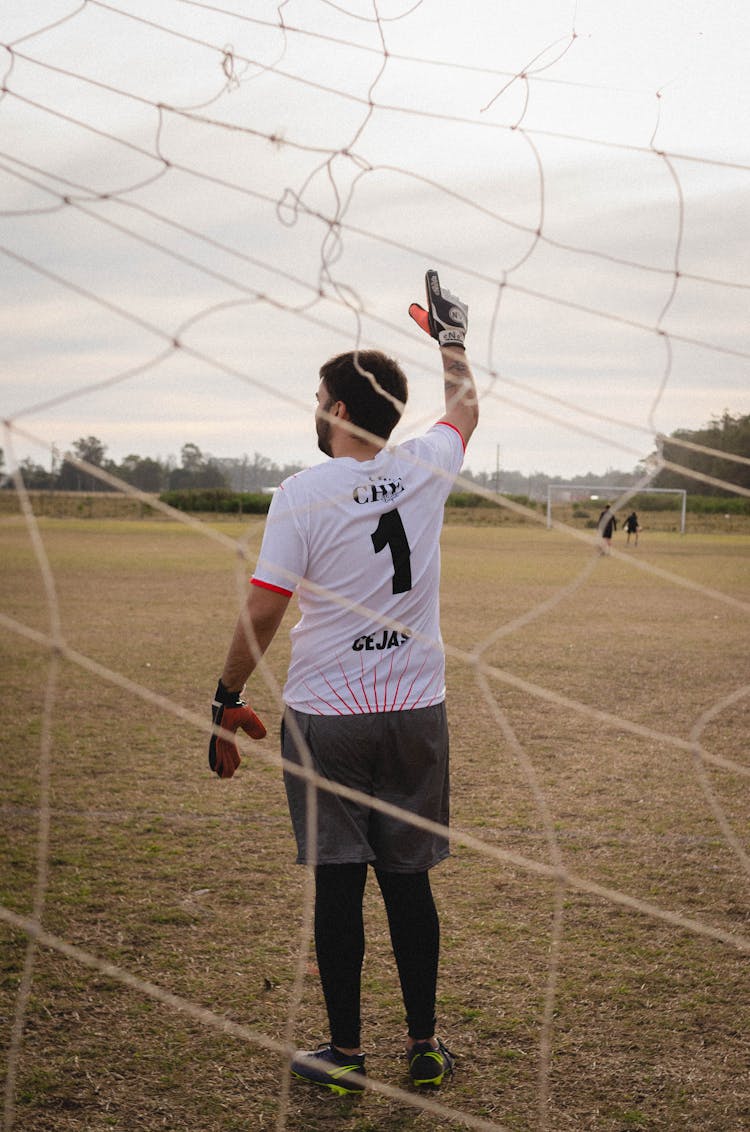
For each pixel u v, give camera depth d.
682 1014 2.18
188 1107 1.82
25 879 2.89
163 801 3.68
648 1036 2.09
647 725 5.12
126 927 2.58
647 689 6.15
